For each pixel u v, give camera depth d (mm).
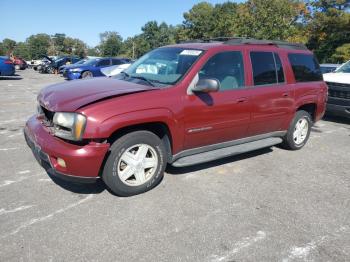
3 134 6594
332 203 4168
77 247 3080
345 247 3264
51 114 3990
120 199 4008
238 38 5234
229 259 3012
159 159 4199
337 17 33312
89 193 4125
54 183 4359
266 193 4359
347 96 8242
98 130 3562
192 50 4695
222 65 4680
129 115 3732
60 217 3564
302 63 6027
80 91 4035
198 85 4195
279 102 5438
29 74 26797
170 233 3357
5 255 2932
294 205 4070
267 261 3012
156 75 4594
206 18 52375
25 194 4043
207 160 4578
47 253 2982
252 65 5082
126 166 3977
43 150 3752
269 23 23469
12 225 3381
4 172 4660
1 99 11281
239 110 4812
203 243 3221
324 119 9469
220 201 4070
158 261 2941
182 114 4188
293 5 36500
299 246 3246
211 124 4531
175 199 4062
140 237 3271
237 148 5074
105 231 3342
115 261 2916
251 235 3389
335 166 5508
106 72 13500
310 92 6055
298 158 5824
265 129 5465
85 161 3607
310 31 35812
